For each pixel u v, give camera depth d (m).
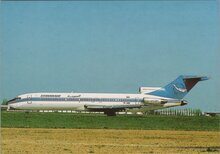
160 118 144.50
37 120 116.31
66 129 87.12
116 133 79.75
